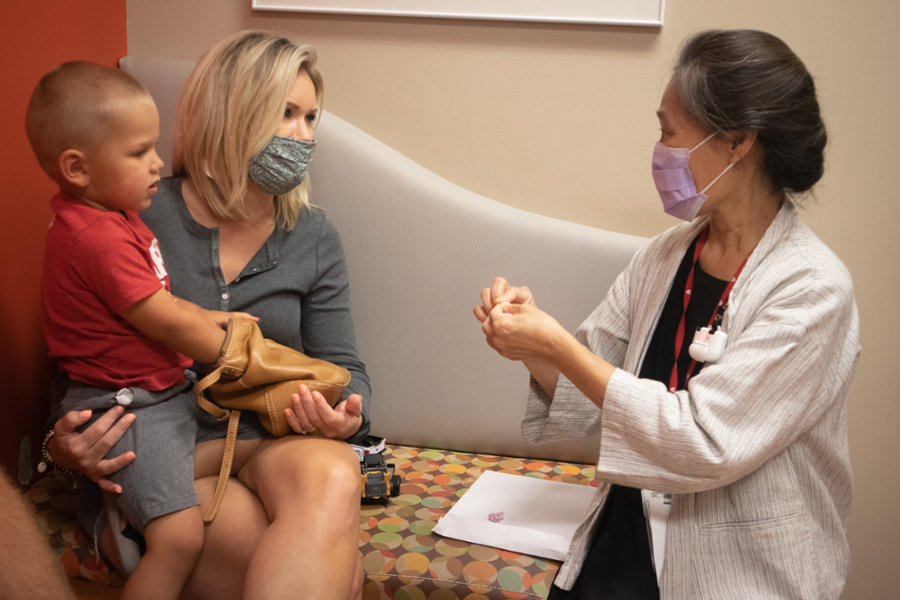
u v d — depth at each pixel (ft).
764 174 3.27
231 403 3.65
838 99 4.76
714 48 3.14
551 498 4.42
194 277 3.95
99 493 3.73
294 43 3.98
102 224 3.22
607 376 3.12
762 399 2.93
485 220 5.03
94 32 5.01
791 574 2.98
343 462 3.35
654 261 3.85
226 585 3.47
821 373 2.96
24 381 4.54
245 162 3.75
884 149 4.76
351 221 5.17
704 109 3.12
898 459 5.03
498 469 5.00
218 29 5.32
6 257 4.34
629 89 4.98
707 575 3.10
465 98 5.19
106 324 3.31
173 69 5.13
